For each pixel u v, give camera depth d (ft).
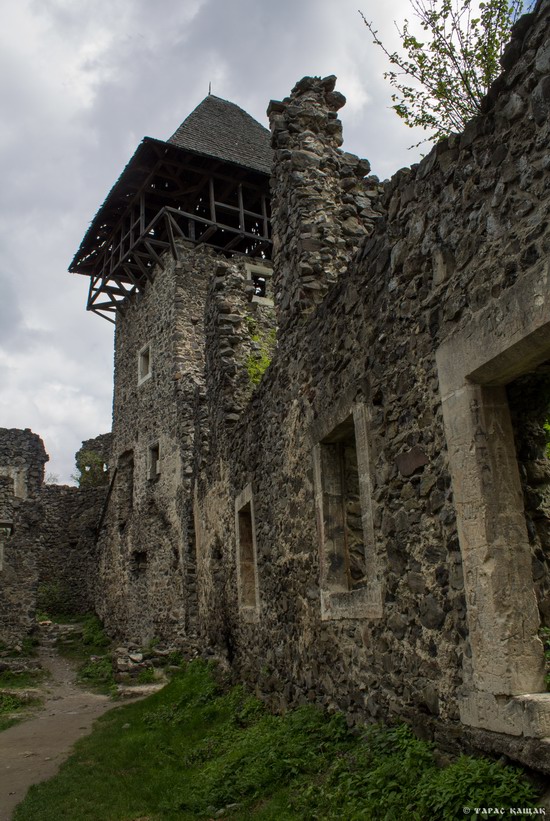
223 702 24.70
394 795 10.70
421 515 12.44
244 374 31.53
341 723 15.28
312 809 12.23
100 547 67.82
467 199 11.53
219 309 32.63
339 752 14.21
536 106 9.98
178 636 48.91
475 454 10.77
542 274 9.46
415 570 12.53
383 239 14.55
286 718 17.72
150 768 18.99
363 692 14.53
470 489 10.84
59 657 50.78
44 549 71.10
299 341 20.22
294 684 19.39
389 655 13.35
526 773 9.34
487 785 9.38
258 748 16.67
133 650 48.93
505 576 10.23
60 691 38.58
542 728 9.09
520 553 10.39
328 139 22.84
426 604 12.08
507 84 10.61
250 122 67.72
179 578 50.16
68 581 70.74
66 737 25.67
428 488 12.23
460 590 11.10
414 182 13.29
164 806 15.31
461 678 10.93
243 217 59.21
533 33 10.17
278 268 22.74
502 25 21.25
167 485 54.70
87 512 72.90
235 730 20.71
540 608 10.53
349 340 16.11
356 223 21.52
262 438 24.21
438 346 12.09
